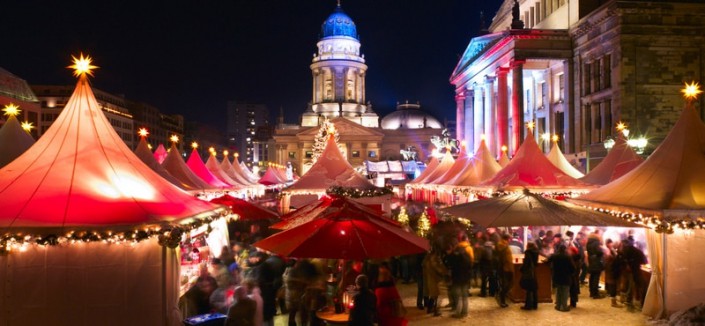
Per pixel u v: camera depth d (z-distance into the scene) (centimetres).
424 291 1606
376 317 1055
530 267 1620
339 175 2872
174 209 1134
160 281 1057
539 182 2400
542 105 6019
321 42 13700
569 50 4894
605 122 4344
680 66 4156
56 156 1134
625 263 1630
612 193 1642
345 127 12356
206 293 1234
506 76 5256
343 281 1323
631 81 4109
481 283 1889
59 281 1010
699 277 1420
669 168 1530
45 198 1023
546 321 1498
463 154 3397
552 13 5447
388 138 12788
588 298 1769
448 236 1739
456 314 1558
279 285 1411
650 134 4106
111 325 1025
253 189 4038
